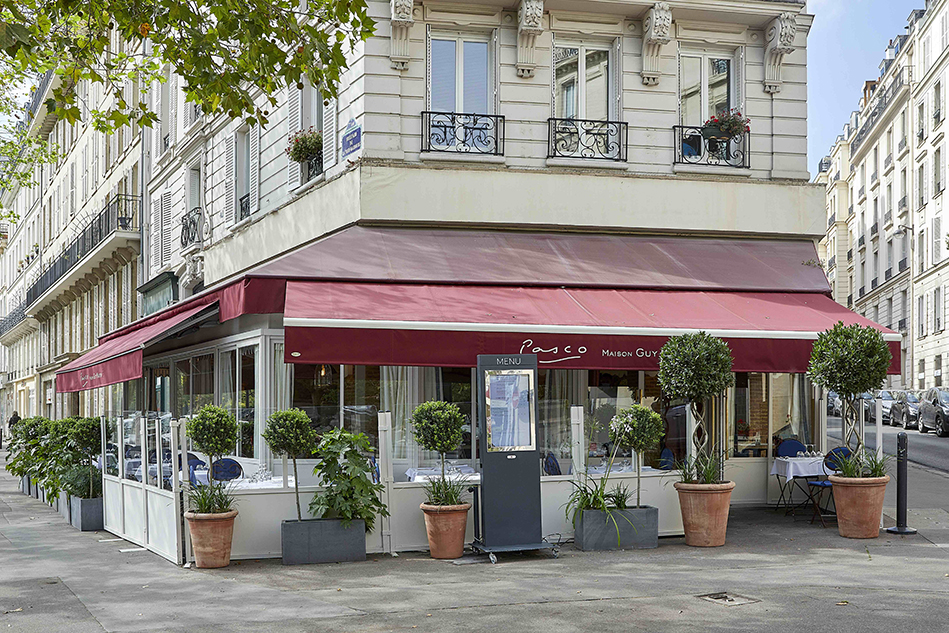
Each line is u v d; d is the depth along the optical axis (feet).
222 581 28.68
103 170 109.50
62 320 139.64
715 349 35.09
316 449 32.35
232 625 22.85
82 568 31.55
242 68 30.68
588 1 49.14
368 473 33.94
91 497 43.45
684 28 51.47
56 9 34.37
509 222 47.98
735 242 51.11
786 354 39.14
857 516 35.86
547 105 49.49
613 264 45.68
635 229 49.85
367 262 41.91
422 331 35.94
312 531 31.76
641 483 36.37
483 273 42.50
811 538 36.09
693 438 36.11
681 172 50.72
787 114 52.37
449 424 33.37
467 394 41.86
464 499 34.60
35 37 31.58
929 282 158.92
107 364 44.04
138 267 92.94
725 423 46.68
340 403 41.98
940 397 103.96
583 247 47.62
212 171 69.67
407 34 47.78
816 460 40.57
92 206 116.47
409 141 47.78
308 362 34.73
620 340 37.76
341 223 48.24
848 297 230.07
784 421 47.29
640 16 50.80
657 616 23.11
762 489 46.75
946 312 150.00
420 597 25.79
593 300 41.11
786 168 52.11
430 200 47.06
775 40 51.52
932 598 24.73
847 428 37.50
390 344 35.63
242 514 32.58
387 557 32.94
